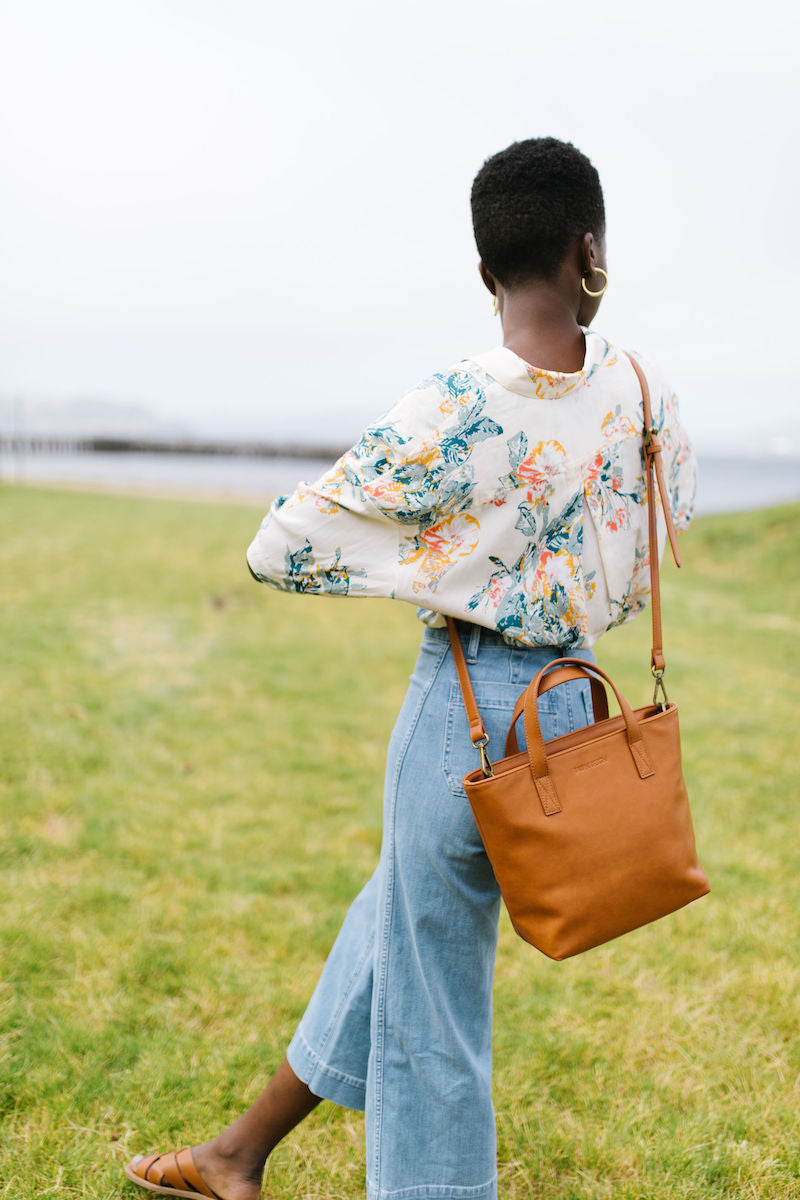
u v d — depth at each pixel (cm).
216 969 240
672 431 144
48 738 408
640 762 129
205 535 1141
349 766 405
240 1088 196
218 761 401
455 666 132
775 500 4612
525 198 124
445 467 122
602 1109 195
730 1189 173
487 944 139
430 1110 138
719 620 872
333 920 271
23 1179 169
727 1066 209
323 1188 172
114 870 294
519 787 123
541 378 122
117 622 655
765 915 280
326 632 682
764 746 453
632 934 267
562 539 129
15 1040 208
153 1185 166
